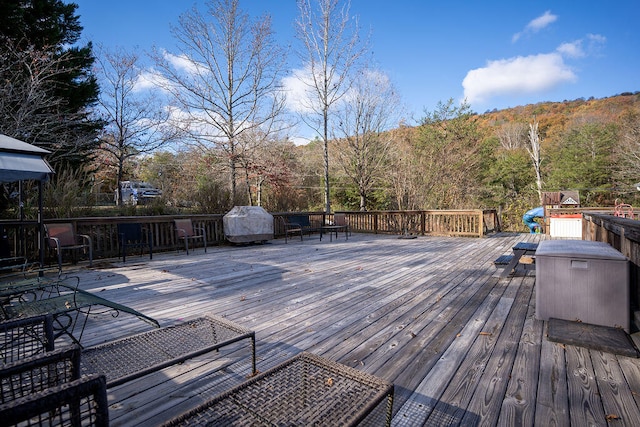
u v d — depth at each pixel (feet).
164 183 55.62
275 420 4.01
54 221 18.85
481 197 69.87
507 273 14.99
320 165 69.51
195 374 6.88
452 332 9.02
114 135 44.83
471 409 5.67
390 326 9.45
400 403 5.83
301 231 31.17
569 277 9.30
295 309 10.94
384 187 61.67
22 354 6.46
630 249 10.30
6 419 2.40
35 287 9.62
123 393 6.19
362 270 17.08
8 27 29.66
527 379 6.61
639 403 5.77
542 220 46.62
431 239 31.48
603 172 73.31
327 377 4.96
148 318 8.74
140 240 21.22
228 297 12.36
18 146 13.52
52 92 32.14
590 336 8.24
